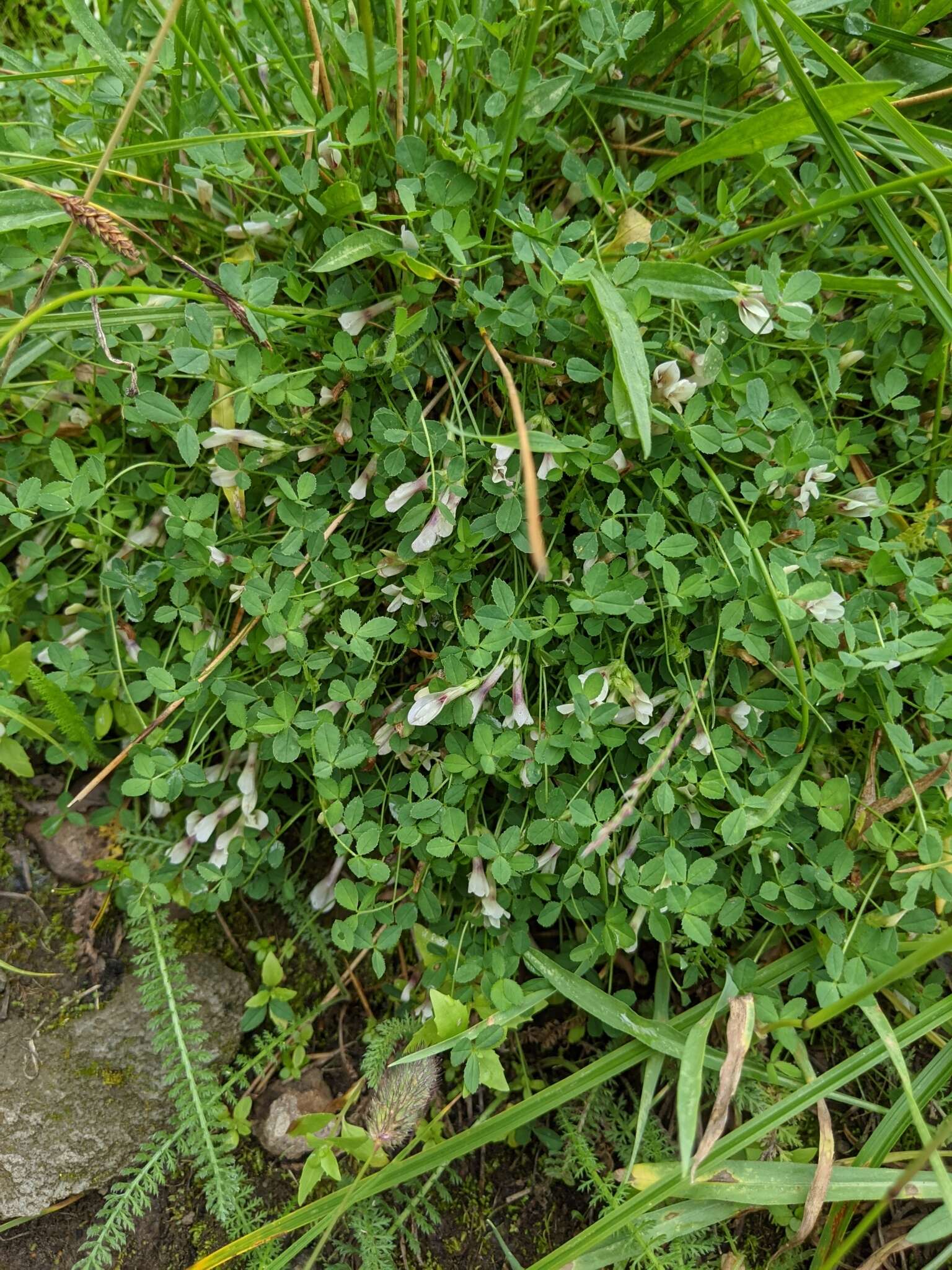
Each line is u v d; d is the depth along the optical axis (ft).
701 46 0.79
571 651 0.76
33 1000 0.79
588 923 0.81
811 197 0.78
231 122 0.76
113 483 0.82
